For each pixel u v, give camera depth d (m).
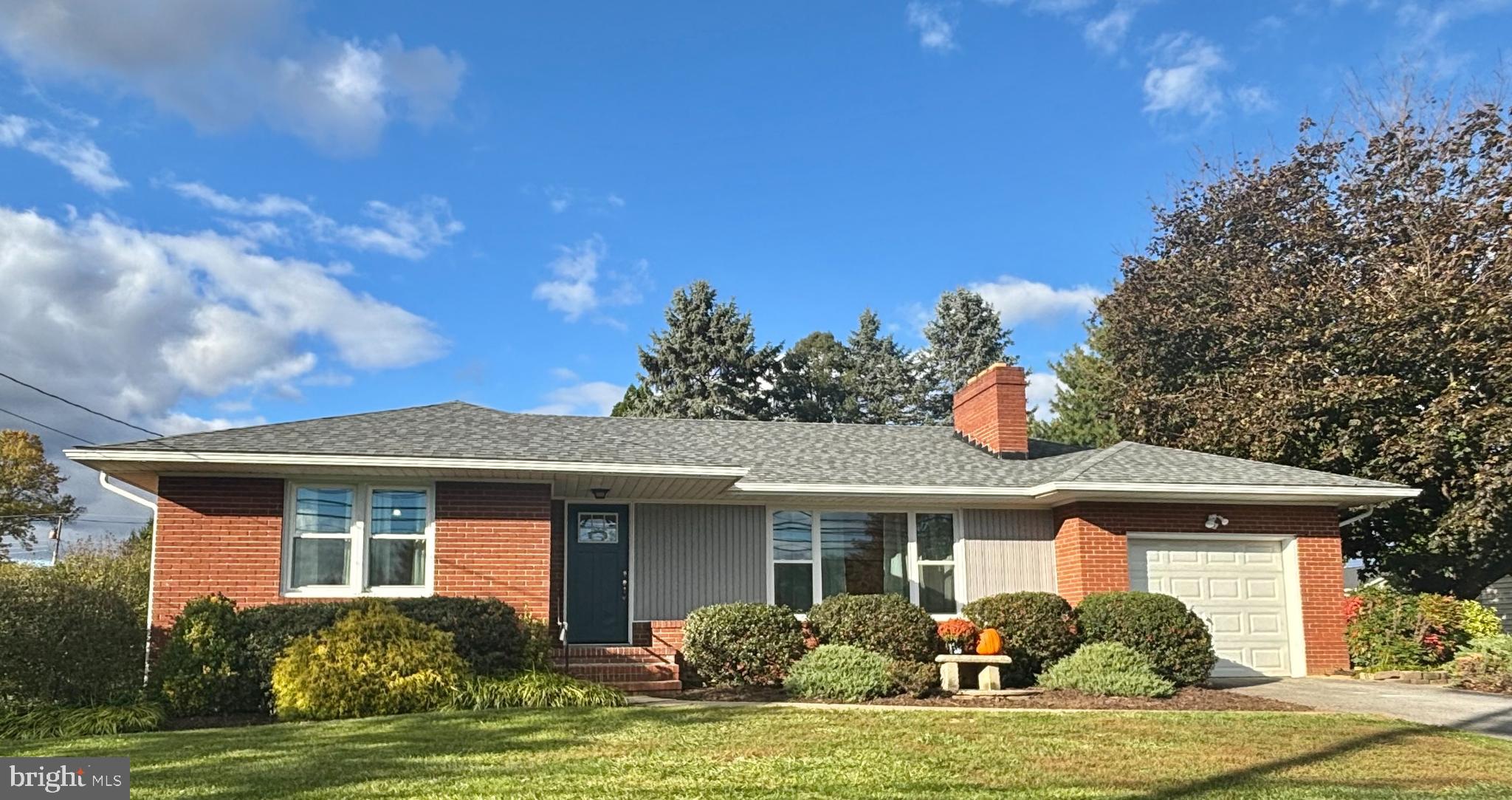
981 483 17.78
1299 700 13.99
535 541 15.16
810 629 15.88
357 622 12.86
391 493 15.08
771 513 17.84
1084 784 8.18
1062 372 44.78
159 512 14.32
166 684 12.50
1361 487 17.36
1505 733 11.26
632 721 11.18
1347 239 27.27
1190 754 9.59
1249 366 25.12
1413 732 11.05
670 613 17.22
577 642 16.86
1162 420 27.34
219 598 13.30
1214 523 17.70
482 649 13.62
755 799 7.50
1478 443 20.42
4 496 41.78
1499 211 23.48
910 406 59.22
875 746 9.68
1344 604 18.05
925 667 14.38
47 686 11.81
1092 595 16.19
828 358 59.12
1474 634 17.06
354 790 7.72
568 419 19.92
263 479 14.69
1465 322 20.92
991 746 9.80
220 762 8.95
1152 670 15.12
